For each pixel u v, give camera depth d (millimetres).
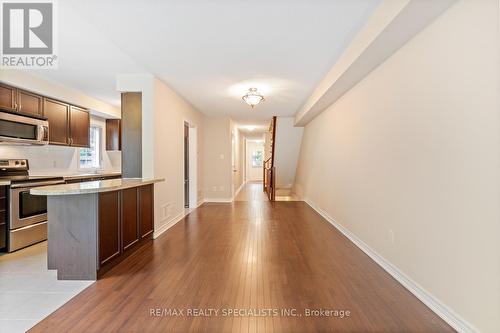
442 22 1975
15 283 2527
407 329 1838
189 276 2662
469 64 1729
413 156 2350
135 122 4090
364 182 3418
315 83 4398
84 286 2453
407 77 2432
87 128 5254
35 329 1827
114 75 3994
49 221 2592
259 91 4848
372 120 3174
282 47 3064
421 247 2236
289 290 2377
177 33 2732
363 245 3443
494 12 1545
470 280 1729
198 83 4359
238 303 2160
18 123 3732
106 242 2742
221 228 4562
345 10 2336
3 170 3902
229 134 7418
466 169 1762
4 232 3352
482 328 1643
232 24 2561
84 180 4746
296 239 3928
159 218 4184
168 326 1859
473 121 1700
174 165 4859
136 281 2553
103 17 2430
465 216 1771
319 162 5852
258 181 15695
